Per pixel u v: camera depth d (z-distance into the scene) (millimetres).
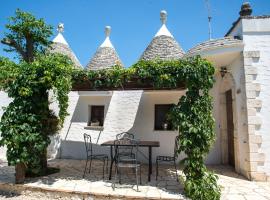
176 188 5715
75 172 7457
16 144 5859
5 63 6316
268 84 6875
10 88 6242
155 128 9703
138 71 5852
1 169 7750
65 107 6496
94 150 10156
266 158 6637
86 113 10562
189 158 5379
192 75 5457
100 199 5270
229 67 8227
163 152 9359
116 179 6586
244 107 7012
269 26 7078
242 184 6219
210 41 7613
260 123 6754
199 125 5391
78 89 7367
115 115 10219
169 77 5629
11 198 5625
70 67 6430
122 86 6332
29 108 6203
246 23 7160
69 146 10461
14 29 7715
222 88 9016
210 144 5453
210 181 5184
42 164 7086
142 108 9859
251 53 7016
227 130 9000
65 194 5488
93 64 11328
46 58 6406
